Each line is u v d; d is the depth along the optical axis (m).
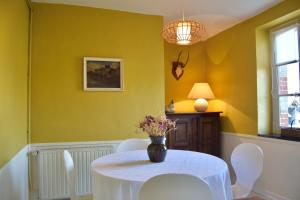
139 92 3.44
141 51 3.46
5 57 2.00
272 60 3.48
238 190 2.34
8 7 2.08
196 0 3.03
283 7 3.03
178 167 1.97
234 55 3.90
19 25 2.51
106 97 3.31
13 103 2.28
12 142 2.22
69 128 3.18
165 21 3.77
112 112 3.33
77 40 3.23
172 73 4.45
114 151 3.30
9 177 2.09
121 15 3.40
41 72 3.11
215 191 1.75
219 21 3.73
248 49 3.62
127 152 2.57
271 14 3.21
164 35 2.79
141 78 3.45
